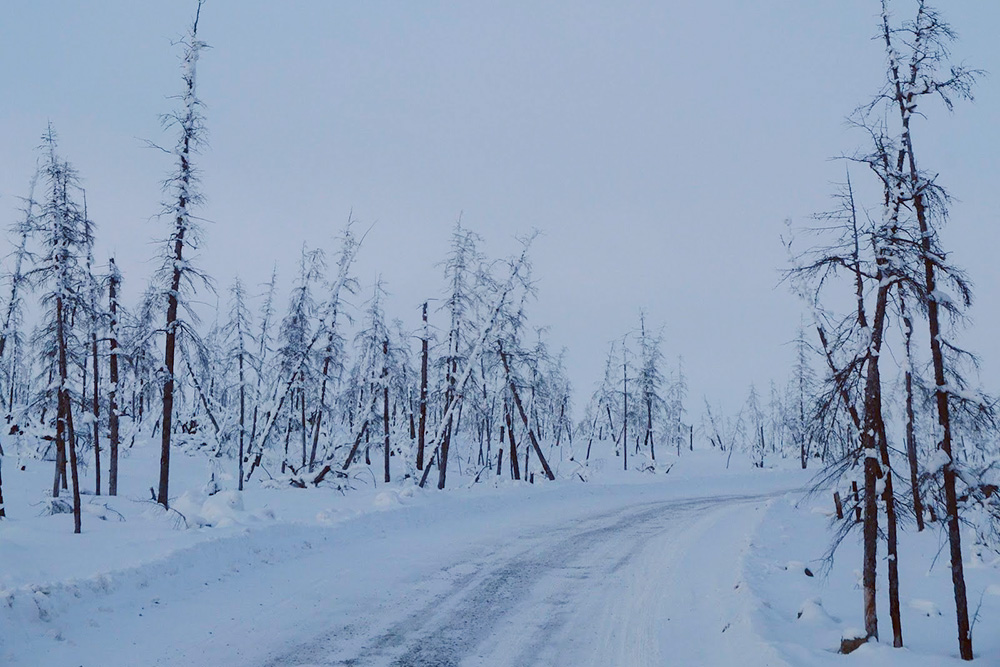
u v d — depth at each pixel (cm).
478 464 4600
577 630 987
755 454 7238
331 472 3206
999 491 990
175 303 2078
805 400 5806
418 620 1009
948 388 987
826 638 953
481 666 824
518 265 3575
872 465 976
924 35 1059
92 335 2386
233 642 873
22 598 890
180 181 2061
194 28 2105
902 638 1023
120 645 845
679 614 1086
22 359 3600
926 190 1004
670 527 2175
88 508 1838
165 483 2012
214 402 3750
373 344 3750
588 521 2281
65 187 2091
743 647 881
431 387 3603
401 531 1870
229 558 1315
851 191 1079
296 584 1198
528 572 1391
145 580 1098
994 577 1543
